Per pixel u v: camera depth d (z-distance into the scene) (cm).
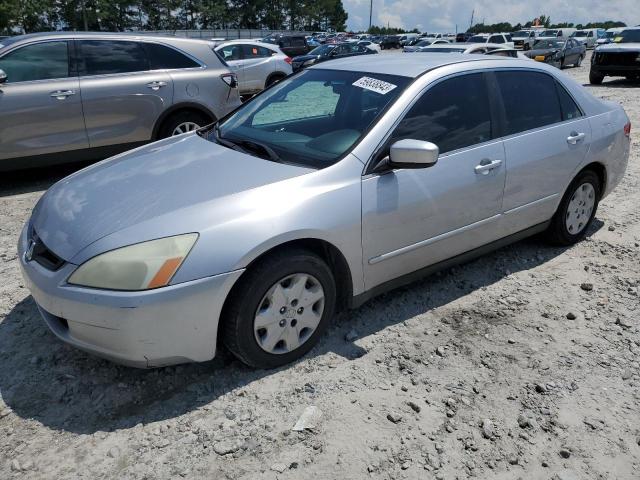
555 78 423
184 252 254
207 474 232
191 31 5772
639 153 782
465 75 363
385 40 5322
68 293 253
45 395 278
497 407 275
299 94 383
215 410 268
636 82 1770
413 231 330
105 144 651
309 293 294
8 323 341
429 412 269
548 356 315
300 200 283
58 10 6091
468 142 355
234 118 396
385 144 317
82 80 623
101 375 292
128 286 247
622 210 559
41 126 605
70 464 237
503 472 238
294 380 289
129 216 268
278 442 249
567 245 464
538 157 393
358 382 289
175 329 255
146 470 234
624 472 240
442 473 236
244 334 275
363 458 241
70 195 306
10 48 591
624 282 406
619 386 292
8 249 452
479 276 410
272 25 8794
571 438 257
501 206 379
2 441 249
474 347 322
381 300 370
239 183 290
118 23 6700
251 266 272
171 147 362
